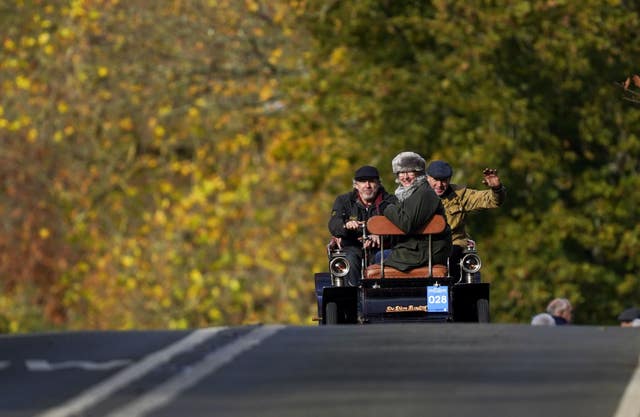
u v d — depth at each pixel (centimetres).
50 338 3484
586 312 11362
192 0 12706
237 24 12612
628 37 10950
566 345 3281
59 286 13625
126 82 12694
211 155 12838
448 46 11188
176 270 12850
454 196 5403
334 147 11031
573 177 11244
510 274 10862
